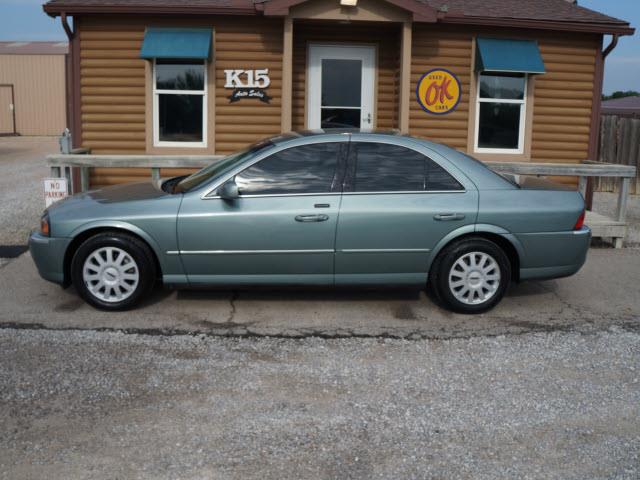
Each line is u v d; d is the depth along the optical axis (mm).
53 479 3492
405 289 7078
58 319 5992
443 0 11391
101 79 10586
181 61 10641
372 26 10898
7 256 8320
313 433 4000
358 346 5457
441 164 6184
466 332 5844
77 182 10797
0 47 35344
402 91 10508
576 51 11195
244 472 3578
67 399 4402
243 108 10781
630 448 3895
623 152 16672
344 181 6090
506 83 11195
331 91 11172
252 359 5137
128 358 5109
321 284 6156
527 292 7152
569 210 6266
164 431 4000
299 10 10039
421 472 3609
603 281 7617
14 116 34500
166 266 6047
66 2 10086
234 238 5992
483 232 6191
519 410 4344
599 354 5359
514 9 11156
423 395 4543
